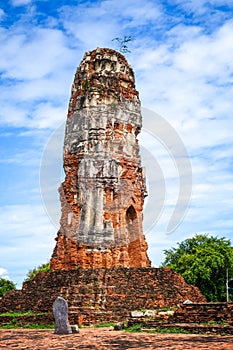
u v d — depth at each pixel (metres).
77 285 40.53
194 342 24.77
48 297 40.75
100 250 45.41
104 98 49.28
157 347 23.27
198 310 32.84
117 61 51.56
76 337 28.83
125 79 51.19
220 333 28.59
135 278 41.88
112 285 40.84
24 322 38.72
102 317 37.22
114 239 45.81
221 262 63.44
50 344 25.70
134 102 50.53
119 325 33.00
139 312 36.22
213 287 65.12
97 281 40.75
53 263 48.56
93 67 51.31
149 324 32.66
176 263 70.12
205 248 66.75
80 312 37.16
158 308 39.38
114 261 45.38
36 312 40.09
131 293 40.16
